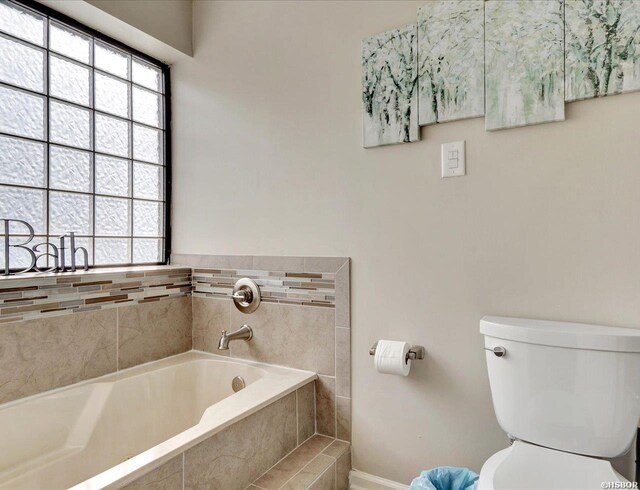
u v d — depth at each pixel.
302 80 1.86
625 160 1.25
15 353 1.49
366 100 1.67
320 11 1.82
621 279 1.26
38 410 1.50
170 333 2.09
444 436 1.54
